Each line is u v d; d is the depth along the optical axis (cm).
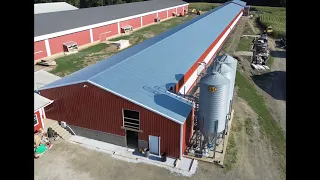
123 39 5759
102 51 4841
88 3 11181
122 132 2145
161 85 2362
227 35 5991
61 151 2105
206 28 4797
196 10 10506
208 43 3934
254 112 2761
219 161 1977
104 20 5659
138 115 2038
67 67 3944
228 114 2316
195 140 2234
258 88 3459
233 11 7781
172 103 2112
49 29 4447
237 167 1947
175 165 1953
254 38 6059
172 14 9175
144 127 2039
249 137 2323
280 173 1903
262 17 8700
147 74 2491
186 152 2097
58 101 2292
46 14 5316
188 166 1953
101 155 2077
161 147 2044
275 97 3222
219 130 1981
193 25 4706
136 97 2055
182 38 3812
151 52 3006
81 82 2123
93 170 1912
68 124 2334
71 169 1916
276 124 2636
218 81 1833
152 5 8606
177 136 1953
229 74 2214
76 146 2180
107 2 11500
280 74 3916
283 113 2858
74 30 4766
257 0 12281
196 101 2253
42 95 2336
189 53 3331
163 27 7344
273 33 6266
